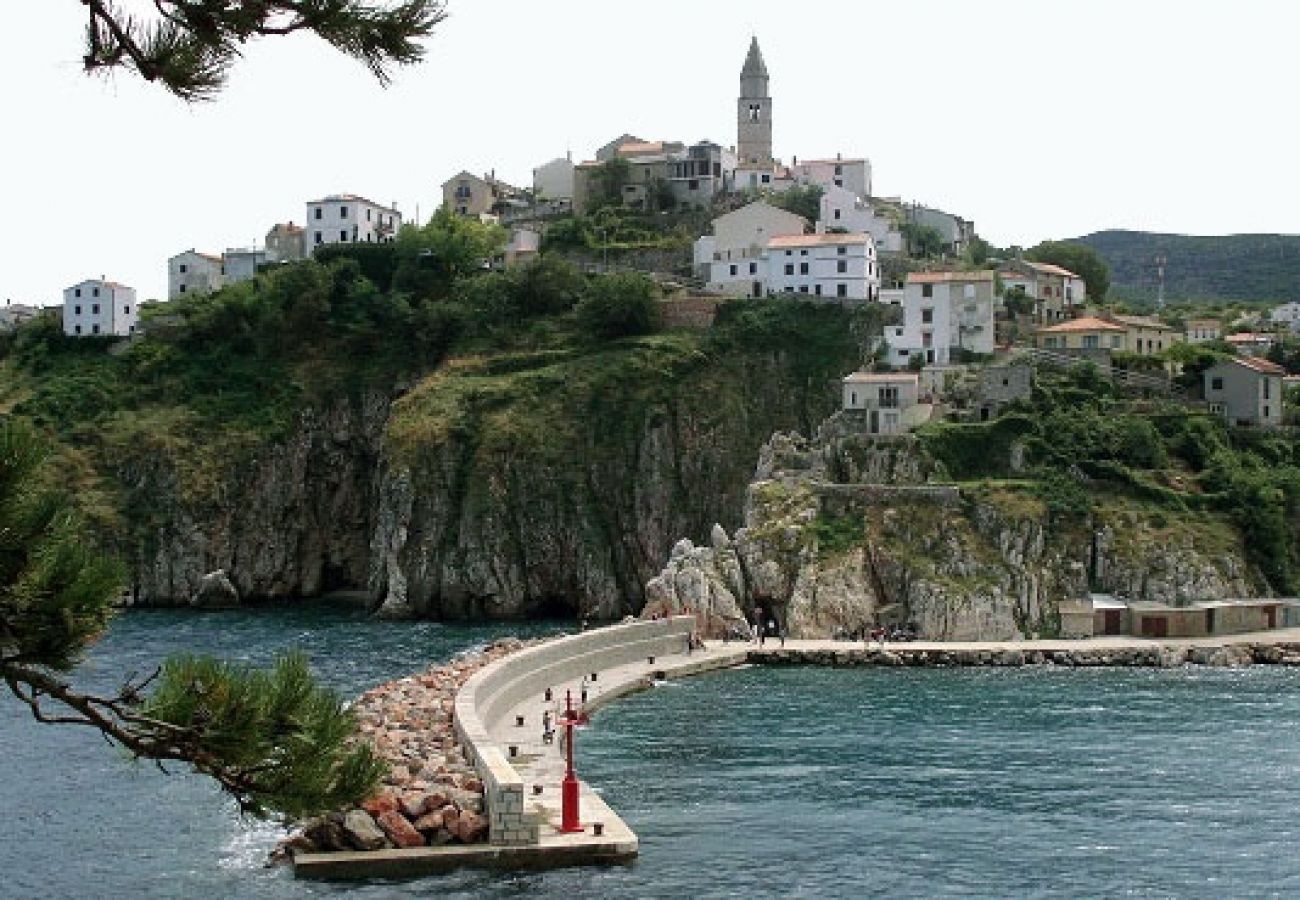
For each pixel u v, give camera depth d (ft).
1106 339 636.89
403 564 622.54
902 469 531.91
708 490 647.97
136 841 235.20
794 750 306.35
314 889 209.36
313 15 59.93
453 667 377.30
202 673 69.67
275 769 69.67
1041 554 484.74
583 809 247.29
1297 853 225.97
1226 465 521.24
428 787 235.20
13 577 62.23
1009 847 229.45
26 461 62.08
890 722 338.95
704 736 323.78
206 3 60.13
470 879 214.28
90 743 307.37
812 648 449.06
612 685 387.96
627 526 635.66
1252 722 333.62
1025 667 432.25
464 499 626.64
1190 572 478.18
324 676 421.18
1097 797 261.44
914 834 237.25
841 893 206.18
